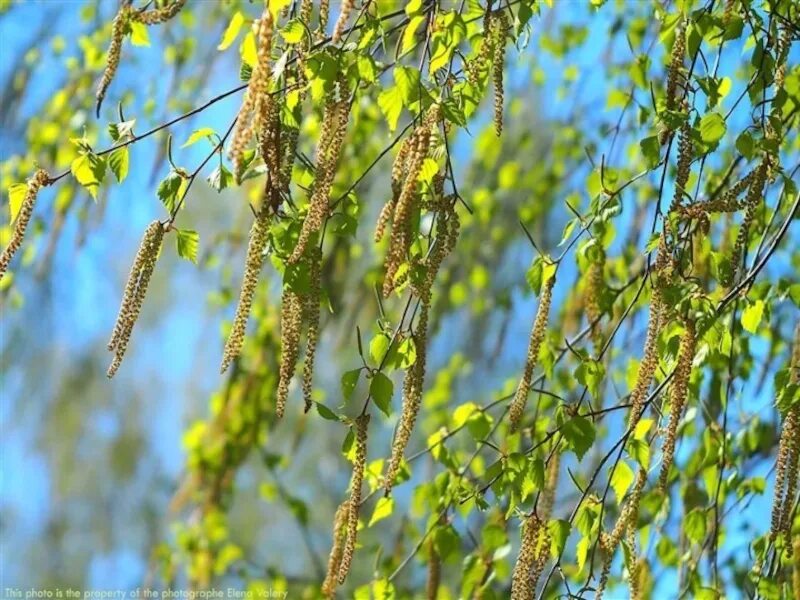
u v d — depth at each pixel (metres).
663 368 6.16
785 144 7.55
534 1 6.04
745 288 6.08
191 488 12.07
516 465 6.08
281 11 5.54
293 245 5.34
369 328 13.84
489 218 13.02
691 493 8.59
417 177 5.03
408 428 5.49
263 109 4.71
